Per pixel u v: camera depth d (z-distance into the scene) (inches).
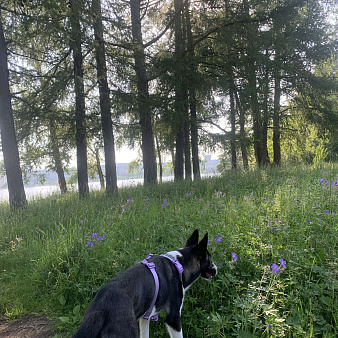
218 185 411.5
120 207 327.3
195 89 578.6
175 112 547.2
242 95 563.8
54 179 992.9
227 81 571.8
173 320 121.9
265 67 554.9
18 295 190.7
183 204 309.0
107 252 199.0
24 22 355.9
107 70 516.1
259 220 208.2
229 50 595.5
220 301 147.9
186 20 597.0
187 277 133.3
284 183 322.3
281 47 562.9
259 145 898.1
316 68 720.3
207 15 584.4
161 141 748.0
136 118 567.5
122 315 98.1
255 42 550.3
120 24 487.8
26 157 666.8
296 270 146.9
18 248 249.3
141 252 197.2
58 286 182.7
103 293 102.9
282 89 713.6
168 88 575.5
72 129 546.0
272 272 131.4
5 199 569.0
